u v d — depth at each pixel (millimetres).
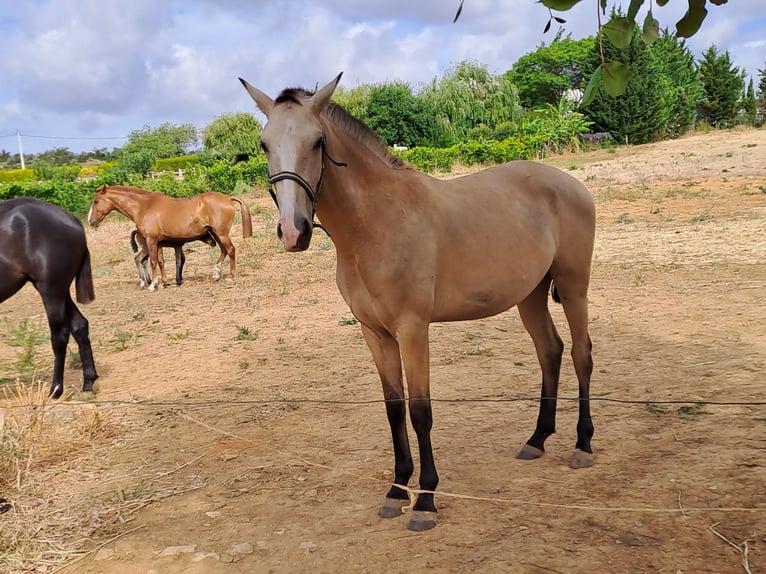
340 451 4871
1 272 6301
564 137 35062
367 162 3520
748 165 21906
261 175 31406
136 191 13164
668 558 3133
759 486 3719
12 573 3537
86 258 6922
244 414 5867
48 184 30547
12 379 7574
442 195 3812
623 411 5145
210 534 3789
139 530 3908
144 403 6090
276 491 4281
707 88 43594
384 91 42406
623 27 2090
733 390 5320
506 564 3189
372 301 3562
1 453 4875
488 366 6684
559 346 4543
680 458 4191
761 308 7738
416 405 3627
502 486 4055
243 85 3553
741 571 2986
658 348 6723
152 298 12336
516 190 4227
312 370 7117
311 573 3303
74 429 5508
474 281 3820
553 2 2039
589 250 4449
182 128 68125
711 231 12852
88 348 6949
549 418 4484
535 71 61000
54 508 4281
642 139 36281
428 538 3521
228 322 9891
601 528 3453
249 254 16203
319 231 18953
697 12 2070
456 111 43156
